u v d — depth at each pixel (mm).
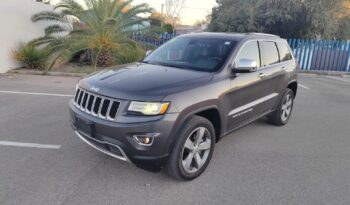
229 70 3842
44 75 10570
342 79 12414
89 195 3053
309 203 3057
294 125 5672
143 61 4547
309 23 15992
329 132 5324
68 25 13727
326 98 8258
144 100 2932
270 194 3201
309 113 6594
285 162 4004
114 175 3467
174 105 3006
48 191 3092
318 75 13531
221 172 3654
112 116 3021
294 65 5758
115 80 3338
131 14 12578
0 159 3750
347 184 3467
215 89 3502
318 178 3586
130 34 12883
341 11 15664
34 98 6938
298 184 3430
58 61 11867
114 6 12234
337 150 4492
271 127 5496
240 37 4383
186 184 3336
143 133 2898
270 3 16188
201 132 3379
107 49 12219
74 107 3514
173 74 3549
